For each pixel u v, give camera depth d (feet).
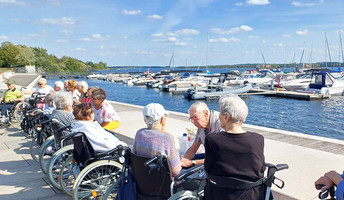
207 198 7.18
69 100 13.53
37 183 13.12
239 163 6.67
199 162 9.56
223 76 128.06
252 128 20.72
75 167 11.19
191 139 12.26
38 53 398.62
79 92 22.11
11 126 25.34
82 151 10.59
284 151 14.12
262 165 6.81
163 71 194.80
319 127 57.82
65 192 11.57
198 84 131.95
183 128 20.29
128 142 17.47
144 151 8.30
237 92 104.12
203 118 9.57
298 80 114.32
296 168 11.74
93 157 10.59
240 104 7.05
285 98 100.01
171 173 8.05
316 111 75.15
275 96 104.17
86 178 10.53
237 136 6.81
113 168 10.83
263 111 77.87
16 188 12.57
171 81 145.38
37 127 17.88
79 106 10.93
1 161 16.20
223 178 6.68
